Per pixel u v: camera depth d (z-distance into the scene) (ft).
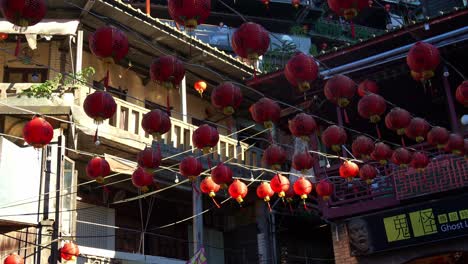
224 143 67.10
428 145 48.14
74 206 51.90
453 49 48.34
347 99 31.12
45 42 59.77
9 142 47.88
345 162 41.24
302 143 56.65
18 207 47.16
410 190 47.52
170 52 65.87
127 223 64.54
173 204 69.92
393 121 35.81
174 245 69.00
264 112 30.68
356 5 24.18
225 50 90.53
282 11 101.09
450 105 49.49
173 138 61.57
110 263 58.85
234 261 73.56
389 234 47.91
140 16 59.82
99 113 27.73
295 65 27.63
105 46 24.13
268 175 70.79
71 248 46.42
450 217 45.73
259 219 72.84
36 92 50.83
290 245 76.28
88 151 57.11
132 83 67.97
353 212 49.98
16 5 21.34
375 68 51.55
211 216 74.84
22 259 42.86
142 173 36.40
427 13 67.82
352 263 49.60
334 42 106.83
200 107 75.92
